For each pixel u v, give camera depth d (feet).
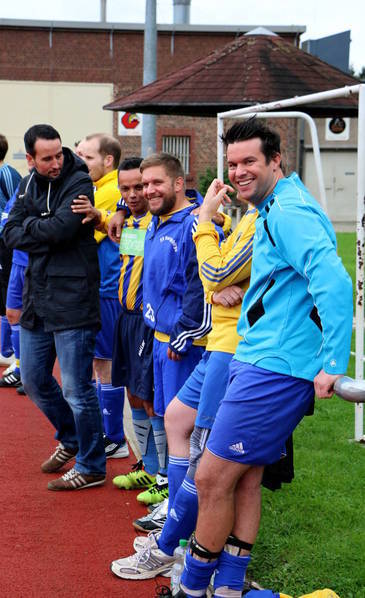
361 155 17.22
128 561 12.55
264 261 9.68
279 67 30.89
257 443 9.61
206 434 11.39
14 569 12.75
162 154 13.44
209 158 90.38
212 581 11.50
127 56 88.12
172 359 12.84
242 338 10.61
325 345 8.93
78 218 15.02
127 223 15.61
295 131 94.68
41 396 16.71
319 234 9.09
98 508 15.38
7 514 15.03
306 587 11.78
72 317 15.38
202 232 11.44
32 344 16.24
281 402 9.47
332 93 18.49
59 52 87.30
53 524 14.58
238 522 10.46
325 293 8.82
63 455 17.33
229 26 87.97
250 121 10.05
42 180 15.38
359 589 11.76
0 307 26.86
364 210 17.43
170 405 12.45
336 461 17.04
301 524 13.88
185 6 93.40
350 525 13.87
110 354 18.04
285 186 9.86
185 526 11.86
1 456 18.53
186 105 29.99
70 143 88.79
